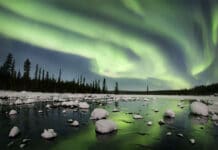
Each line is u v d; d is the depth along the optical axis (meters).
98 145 8.55
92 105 27.12
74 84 75.75
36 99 34.25
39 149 7.75
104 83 89.31
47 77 66.50
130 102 34.22
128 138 9.66
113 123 11.38
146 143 8.91
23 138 9.35
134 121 14.30
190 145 8.60
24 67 62.88
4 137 9.48
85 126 12.41
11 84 53.38
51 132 9.84
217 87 83.38
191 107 18.53
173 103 32.31
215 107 21.48
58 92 64.94
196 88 88.69
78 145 8.45
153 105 28.05
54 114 17.50
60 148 8.00
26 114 17.36
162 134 10.53
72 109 21.38
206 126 12.68
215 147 8.34
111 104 29.30
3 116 16.16
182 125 12.95
